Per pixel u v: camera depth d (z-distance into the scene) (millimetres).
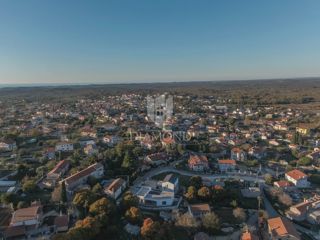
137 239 94250
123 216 107750
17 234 94875
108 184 135250
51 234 97562
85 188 126750
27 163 175000
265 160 194750
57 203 116562
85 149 198375
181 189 138625
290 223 106188
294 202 132250
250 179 157625
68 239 83625
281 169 176000
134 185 142750
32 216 99688
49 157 186625
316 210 119438
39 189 134500
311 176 160000
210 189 129250
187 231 101250
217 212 117688
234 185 147875
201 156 183375
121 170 153125
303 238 104875
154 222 96875
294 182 150750
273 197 132750
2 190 134625
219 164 172000
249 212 120375
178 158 189375
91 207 105125
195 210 112625
